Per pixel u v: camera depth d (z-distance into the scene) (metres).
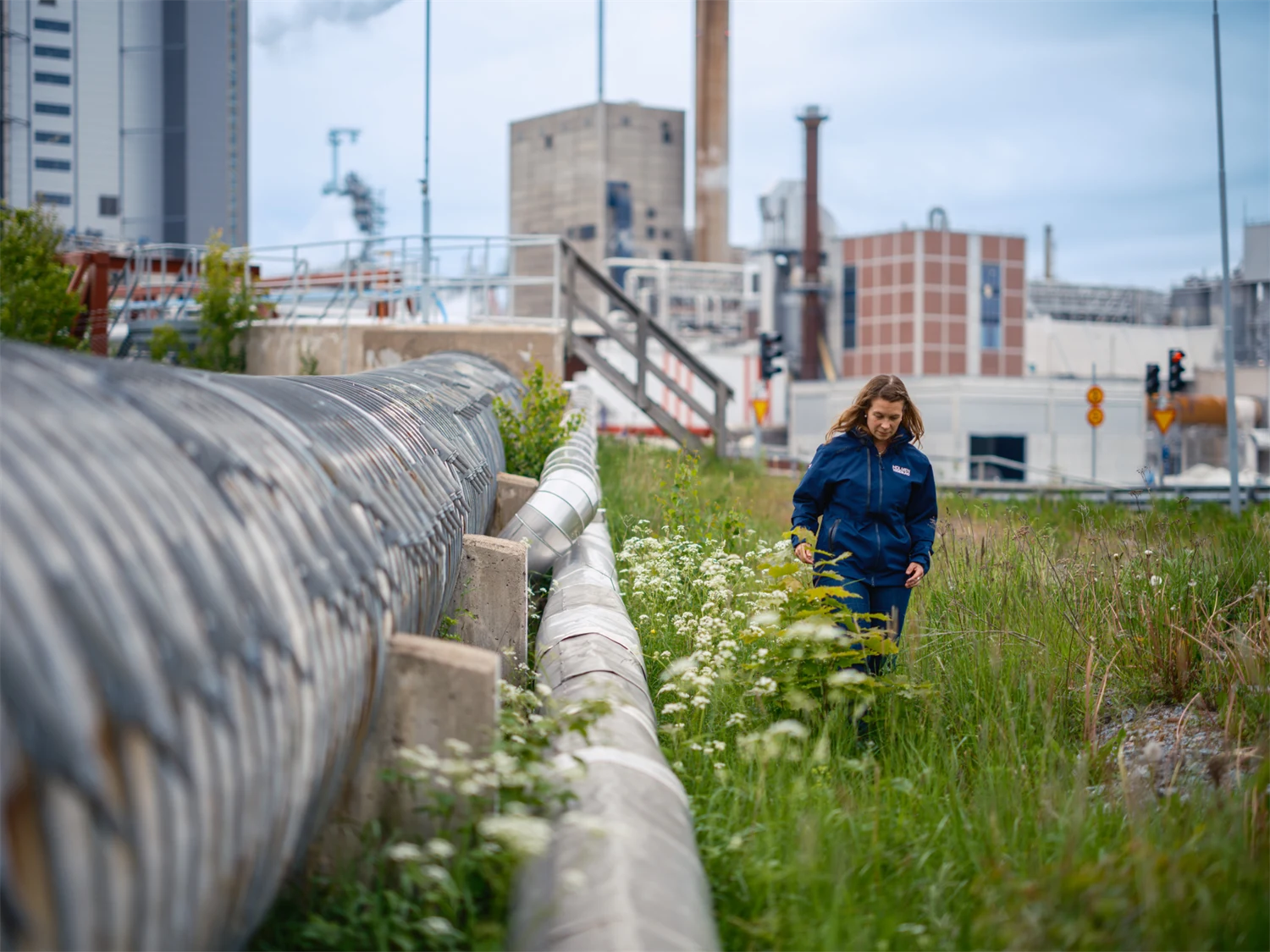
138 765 1.84
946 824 3.75
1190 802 3.82
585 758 3.53
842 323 92.50
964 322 89.38
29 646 1.71
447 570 4.74
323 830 3.30
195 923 2.02
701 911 2.80
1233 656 5.14
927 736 4.71
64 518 1.97
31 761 1.63
